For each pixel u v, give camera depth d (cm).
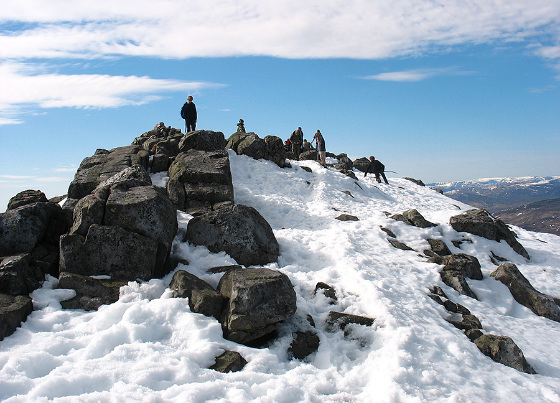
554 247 1855
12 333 684
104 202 955
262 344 770
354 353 771
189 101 2186
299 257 1175
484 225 1562
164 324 748
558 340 962
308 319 850
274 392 582
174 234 1045
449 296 1070
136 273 894
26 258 861
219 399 558
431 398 620
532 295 1141
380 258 1209
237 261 1082
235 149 2205
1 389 521
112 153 1709
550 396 675
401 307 895
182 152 1688
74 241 882
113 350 656
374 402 606
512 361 788
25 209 957
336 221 1559
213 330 746
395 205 2108
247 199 1700
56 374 567
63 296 820
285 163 2223
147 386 568
